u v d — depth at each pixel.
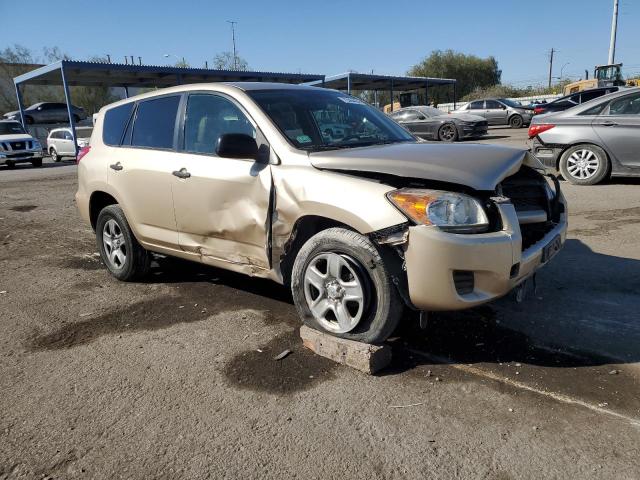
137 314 4.49
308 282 3.61
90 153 5.43
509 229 3.18
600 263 5.21
